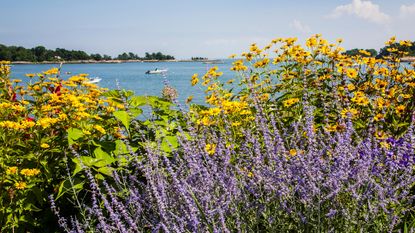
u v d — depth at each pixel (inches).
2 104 177.3
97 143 159.5
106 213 152.4
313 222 121.0
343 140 135.5
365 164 123.9
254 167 137.8
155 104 197.8
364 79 224.5
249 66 243.9
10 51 4099.4
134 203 135.9
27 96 228.4
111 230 129.6
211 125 186.2
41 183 164.1
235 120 193.3
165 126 185.2
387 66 227.0
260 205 127.4
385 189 121.0
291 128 171.9
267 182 127.0
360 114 192.5
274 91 226.4
